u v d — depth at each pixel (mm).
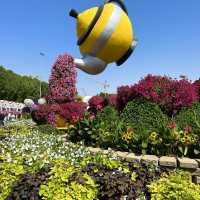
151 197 4125
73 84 19750
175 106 7234
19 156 6082
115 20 17984
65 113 17344
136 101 7352
